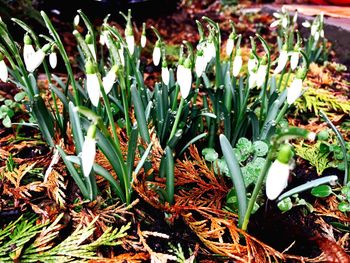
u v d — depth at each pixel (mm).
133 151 245
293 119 415
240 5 914
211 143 331
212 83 465
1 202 269
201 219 276
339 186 306
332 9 710
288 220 274
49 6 633
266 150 291
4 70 251
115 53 236
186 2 908
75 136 250
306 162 339
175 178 296
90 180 251
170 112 302
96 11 672
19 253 224
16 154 330
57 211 259
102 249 244
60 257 224
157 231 259
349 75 524
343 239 260
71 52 553
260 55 576
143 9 722
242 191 230
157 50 271
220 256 244
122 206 269
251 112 306
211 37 270
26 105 337
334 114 419
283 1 835
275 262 247
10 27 506
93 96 200
